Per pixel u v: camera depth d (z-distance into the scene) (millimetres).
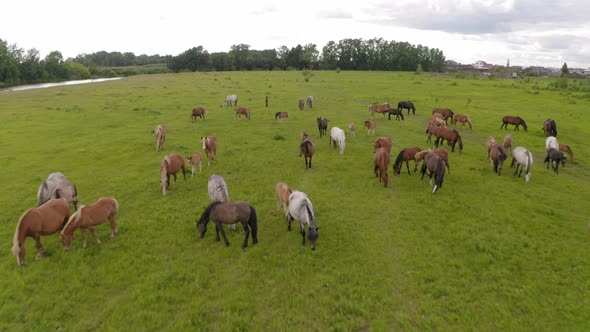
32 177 16375
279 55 143375
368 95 46938
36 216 9602
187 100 41219
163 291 8641
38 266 9477
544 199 14391
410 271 9484
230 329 7508
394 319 7914
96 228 11570
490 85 59875
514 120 26312
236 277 9289
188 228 11648
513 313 8094
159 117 30906
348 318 7945
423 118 31641
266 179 16281
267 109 35719
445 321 7820
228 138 23844
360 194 14648
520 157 16547
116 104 38000
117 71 132000
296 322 7785
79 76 114062
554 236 11398
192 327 7535
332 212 13031
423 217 12547
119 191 14711
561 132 26547
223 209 10391
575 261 10008
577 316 7965
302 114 33062
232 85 58500
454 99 43438
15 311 7934
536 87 56375
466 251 10422
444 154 16328
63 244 10070
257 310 8141
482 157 19969
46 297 8375
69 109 34281
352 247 10680
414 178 16516
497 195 14609
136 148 21188
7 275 9164
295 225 12102
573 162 19734
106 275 9211
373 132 25188
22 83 90812
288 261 9906
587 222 12508
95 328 7609
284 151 20688
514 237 11227
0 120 28875
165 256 10125
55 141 22719
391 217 12633
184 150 20953
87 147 21359
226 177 16578
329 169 17719
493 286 8891
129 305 8172
